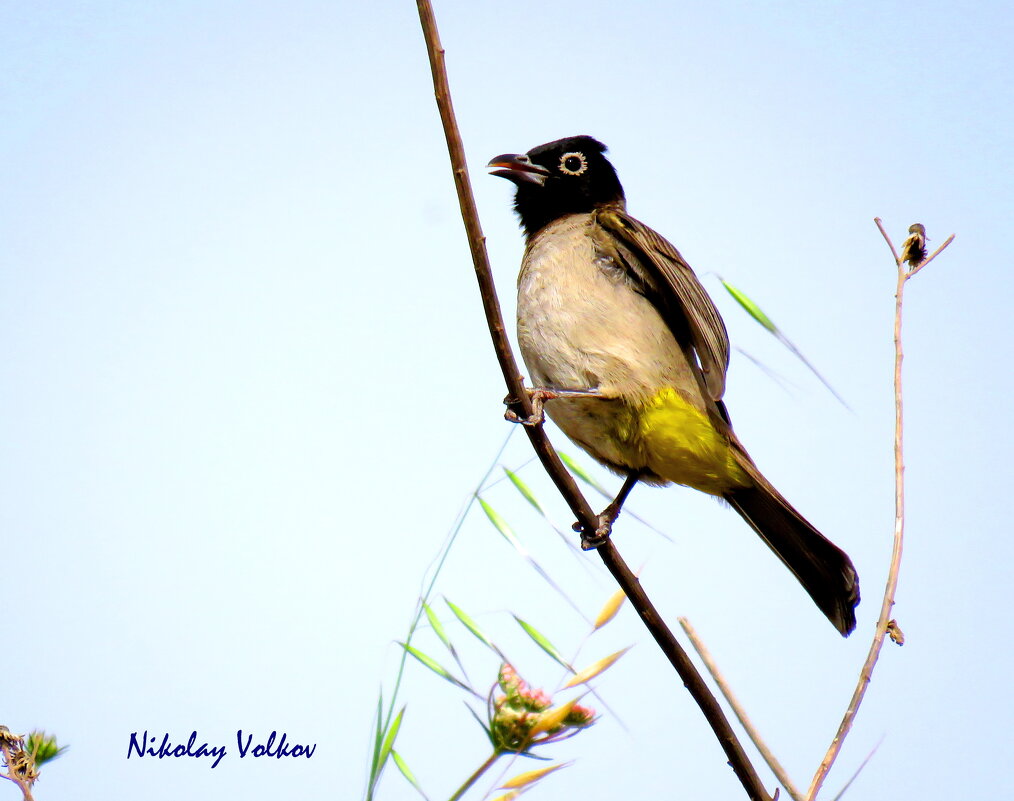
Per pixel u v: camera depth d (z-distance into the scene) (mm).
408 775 6320
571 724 6219
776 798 6652
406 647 6570
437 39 6793
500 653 6391
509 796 6160
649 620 7609
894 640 6406
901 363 6918
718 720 7215
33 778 5777
